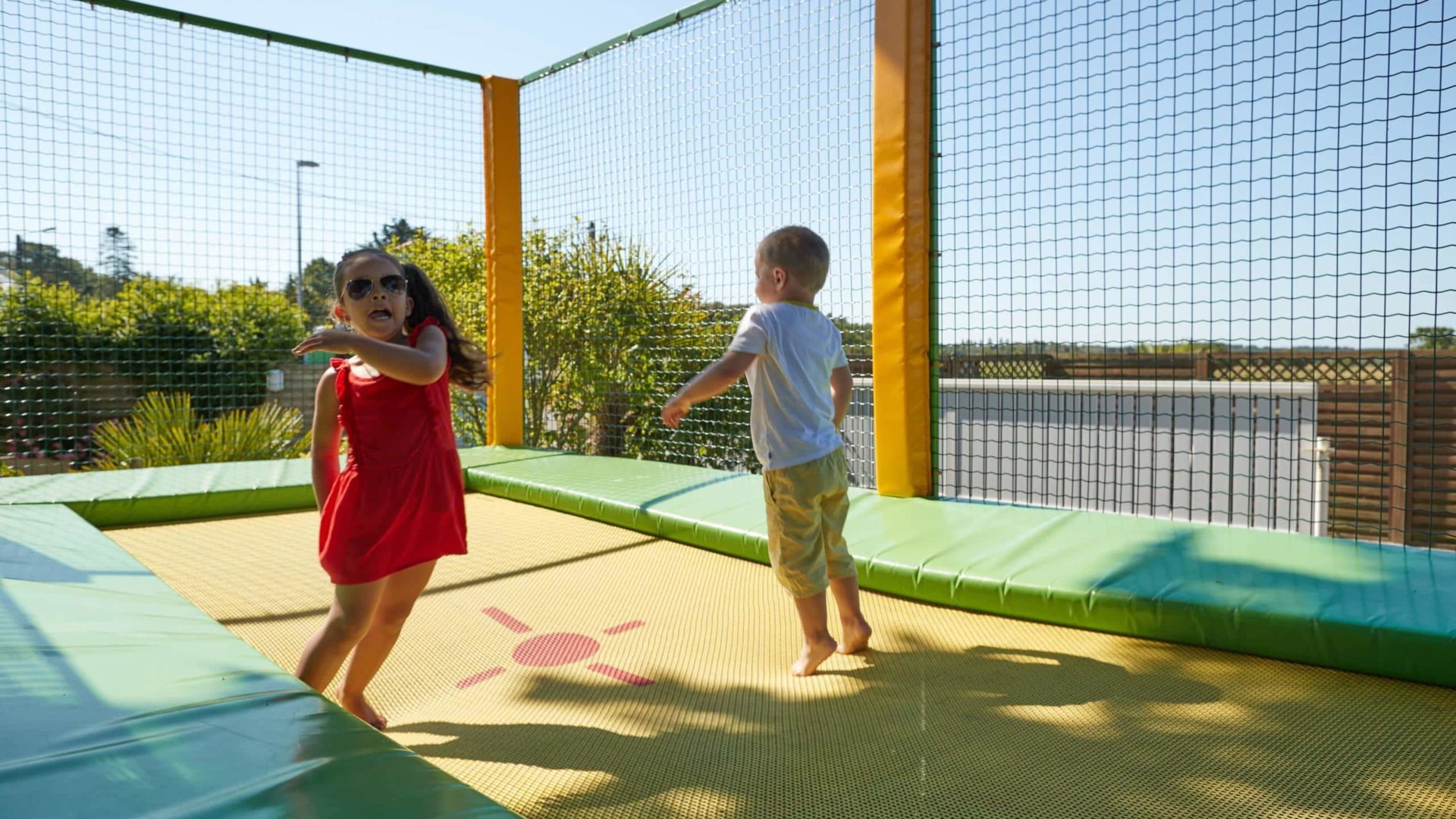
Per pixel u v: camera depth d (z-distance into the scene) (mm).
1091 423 5219
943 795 1531
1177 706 1921
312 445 2039
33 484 4293
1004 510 3496
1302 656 2135
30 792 1118
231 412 6875
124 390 7098
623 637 2531
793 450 2252
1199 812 1457
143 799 1107
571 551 3535
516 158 6004
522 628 2617
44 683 1513
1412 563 2545
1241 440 5398
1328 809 1458
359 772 1191
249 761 1224
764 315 2330
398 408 1932
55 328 5973
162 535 3891
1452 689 1966
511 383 5953
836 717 1915
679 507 3758
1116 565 2633
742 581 3100
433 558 1942
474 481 4887
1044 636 2438
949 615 2656
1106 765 1638
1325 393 4328
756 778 1609
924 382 3779
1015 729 1819
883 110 3793
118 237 5551
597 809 1496
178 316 7543
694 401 2258
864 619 2459
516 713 1991
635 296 5867
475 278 7309
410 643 2490
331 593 3004
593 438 6262
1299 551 2717
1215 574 2498
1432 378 3061
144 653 1700
